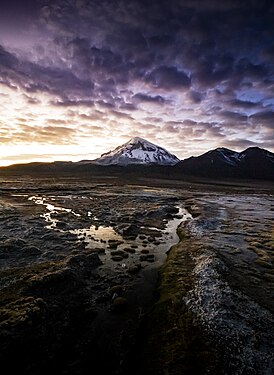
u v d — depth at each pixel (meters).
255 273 25.34
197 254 29.56
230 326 16.42
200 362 13.87
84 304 19.72
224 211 64.44
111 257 30.05
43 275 20.50
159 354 14.68
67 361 14.28
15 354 12.94
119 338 16.30
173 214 60.91
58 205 65.62
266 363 13.75
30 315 15.05
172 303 19.19
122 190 109.12
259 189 162.75
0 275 21.12
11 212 51.69
